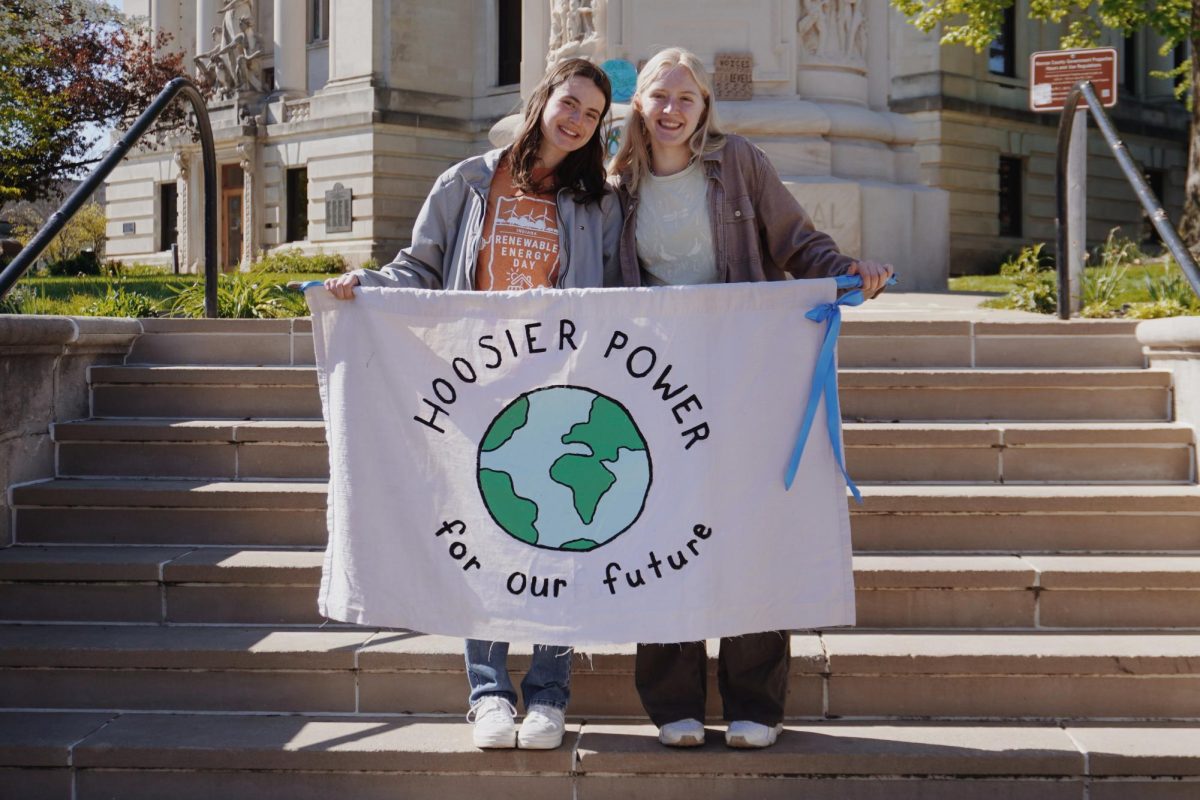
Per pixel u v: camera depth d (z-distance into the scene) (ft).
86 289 36.55
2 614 15.48
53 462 17.90
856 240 46.03
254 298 25.63
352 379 12.39
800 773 12.64
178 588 15.39
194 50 124.47
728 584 11.96
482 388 12.20
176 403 19.06
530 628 12.06
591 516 12.08
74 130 96.43
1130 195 108.78
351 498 12.34
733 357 12.03
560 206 12.71
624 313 12.05
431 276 13.02
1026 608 15.02
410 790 12.88
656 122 12.37
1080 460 17.46
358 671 14.08
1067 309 23.72
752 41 47.14
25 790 13.05
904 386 18.65
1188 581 14.87
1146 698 13.75
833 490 12.13
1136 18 62.28
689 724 12.74
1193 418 17.46
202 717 13.96
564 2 50.85
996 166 95.14
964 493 16.28
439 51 101.04
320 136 100.94
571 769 12.69
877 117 48.70
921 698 13.83
